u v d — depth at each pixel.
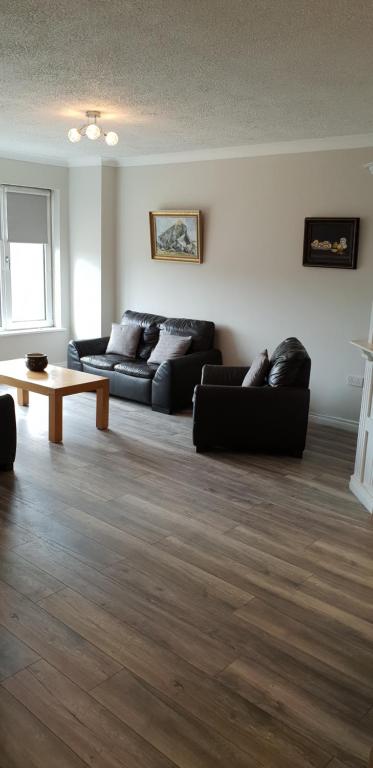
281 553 3.21
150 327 6.60
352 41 2.75
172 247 6.52
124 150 6.21
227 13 2.48
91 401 6.17
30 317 7.29
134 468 4.35
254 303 5.97
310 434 5.33
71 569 2.96
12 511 3.57
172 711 2.08
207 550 3.20
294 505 3.82
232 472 4.35
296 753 1.93
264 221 5.74
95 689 2.17
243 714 2.08
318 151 5.25
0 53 3.09
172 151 6.18
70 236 7.32
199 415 4.64
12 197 6.77
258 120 4.49
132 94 3.85
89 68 3.32
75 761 1.87
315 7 2.38
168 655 2.37
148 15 2.53
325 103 3.90
